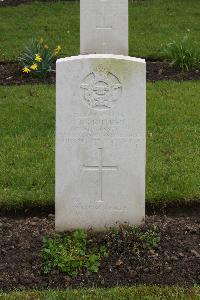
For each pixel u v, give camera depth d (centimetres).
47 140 470
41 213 387
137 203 343
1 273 317
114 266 322
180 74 622
